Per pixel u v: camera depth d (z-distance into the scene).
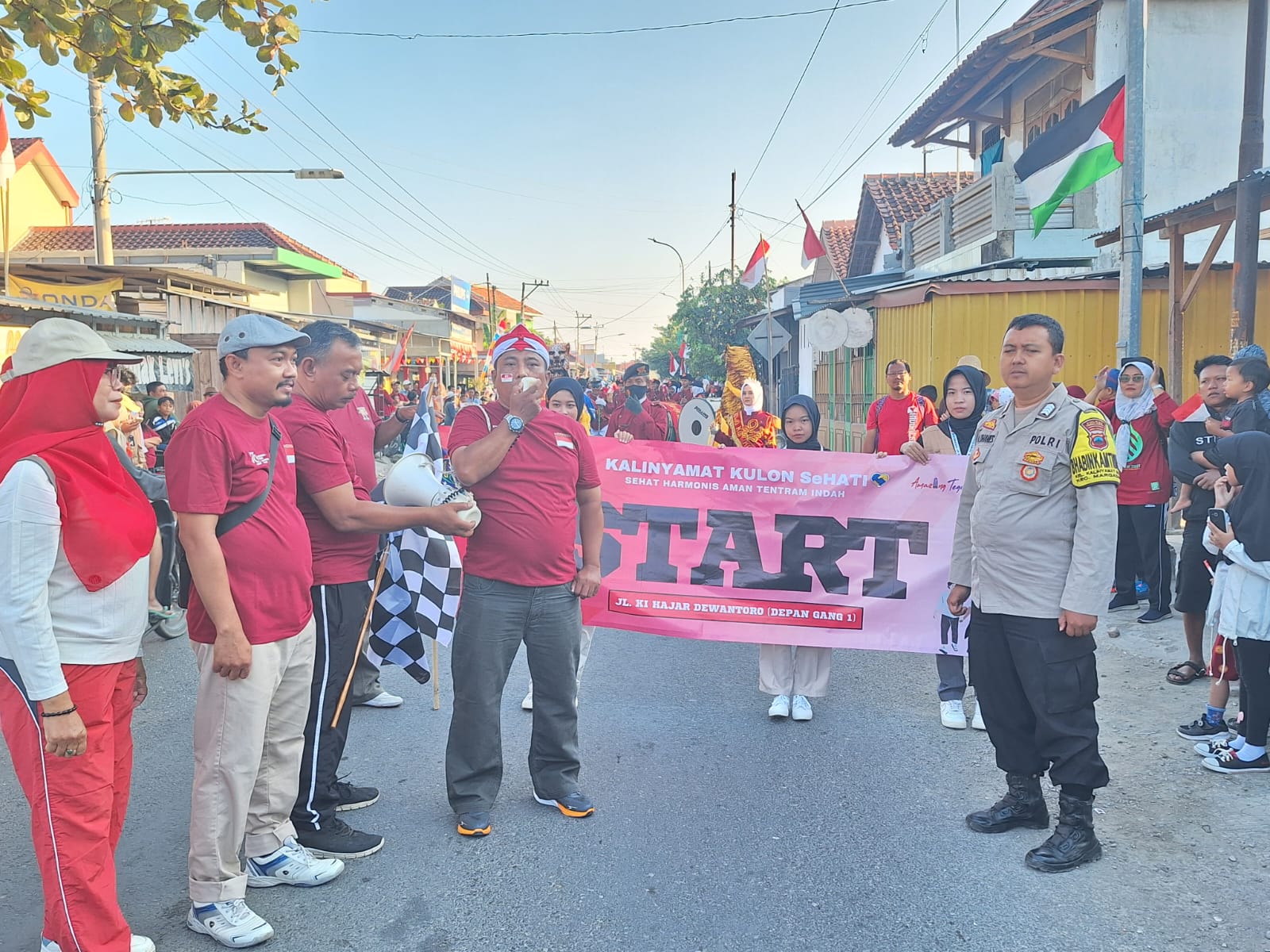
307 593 3.35
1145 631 6.71
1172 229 10.23
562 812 4.08
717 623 5.33
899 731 5.07
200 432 2.99
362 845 3.70
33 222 23.47
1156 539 6.87
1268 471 4.12
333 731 3.72
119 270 12.88
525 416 3.70
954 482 5.22
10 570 2.52
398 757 4.74
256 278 25.09
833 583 5.26
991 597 3.69
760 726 5.16
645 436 9.11
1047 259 13.56
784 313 25.31
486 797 3.94
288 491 3.29
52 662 2.58
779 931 3.17
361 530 3.58
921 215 20.48
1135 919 3.20
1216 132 14.12
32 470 2.58
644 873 3.56
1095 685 3.57
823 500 5.29
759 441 6.41
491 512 3.82
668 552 5.39
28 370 2.68
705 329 34.31
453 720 3.93
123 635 2.81
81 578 2.69
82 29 4.40
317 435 3.55
